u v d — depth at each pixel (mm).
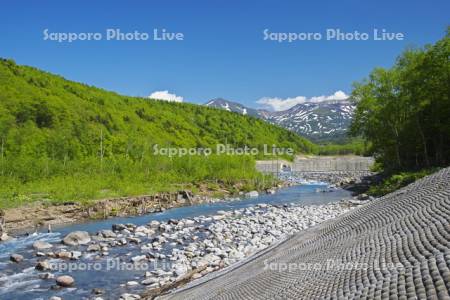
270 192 69875
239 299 11047
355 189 65250
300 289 8945
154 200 55469
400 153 68125
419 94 54312
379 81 63094
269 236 31812
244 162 85062
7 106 104375
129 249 29828
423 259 7055
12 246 31625
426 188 14062
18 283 22281
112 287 21328
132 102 163000
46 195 50562
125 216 47625
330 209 45031
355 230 13273
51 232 37969
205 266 23016
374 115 63688
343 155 181000
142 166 73438
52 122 104625
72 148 83250
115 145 100375
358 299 6344
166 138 139875
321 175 107125
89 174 65500
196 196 61375
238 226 36969
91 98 144125
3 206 43781
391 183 50062
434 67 51375
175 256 26922
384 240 9773
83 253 28875
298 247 16141
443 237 7895
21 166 60250
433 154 63469
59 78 150000
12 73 127812
